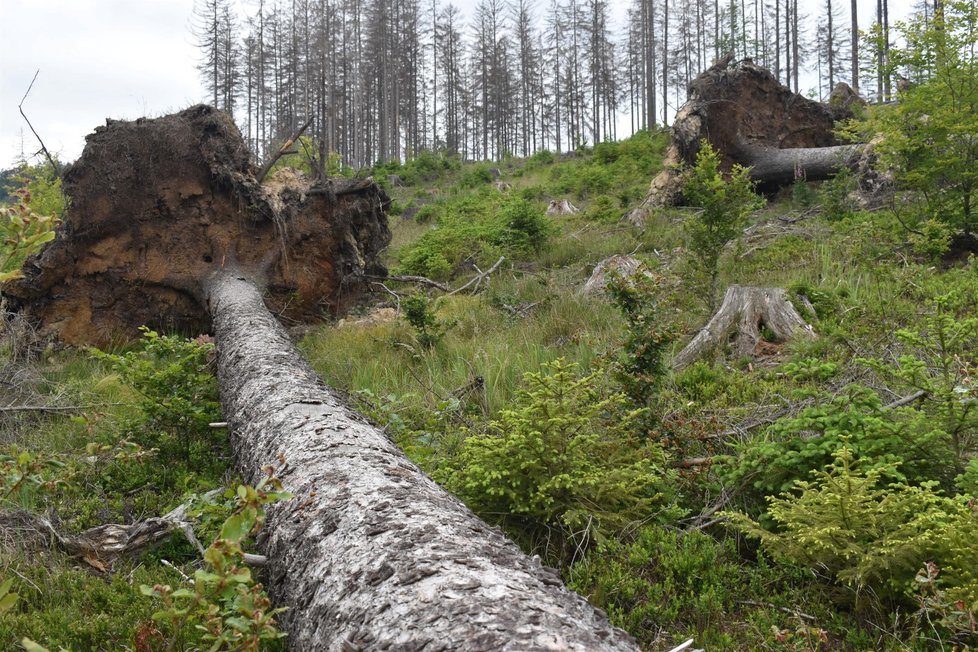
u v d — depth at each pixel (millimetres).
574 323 7730
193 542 3389
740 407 4840
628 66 54688
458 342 7543
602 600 2855
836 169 13320
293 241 10375
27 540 3373
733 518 3174
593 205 15508
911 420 3369
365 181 11195
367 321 9680
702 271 7727
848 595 2797
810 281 7711
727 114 14281
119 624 2682
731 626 2754
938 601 2297
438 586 2008
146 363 5238
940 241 8078
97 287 9500
